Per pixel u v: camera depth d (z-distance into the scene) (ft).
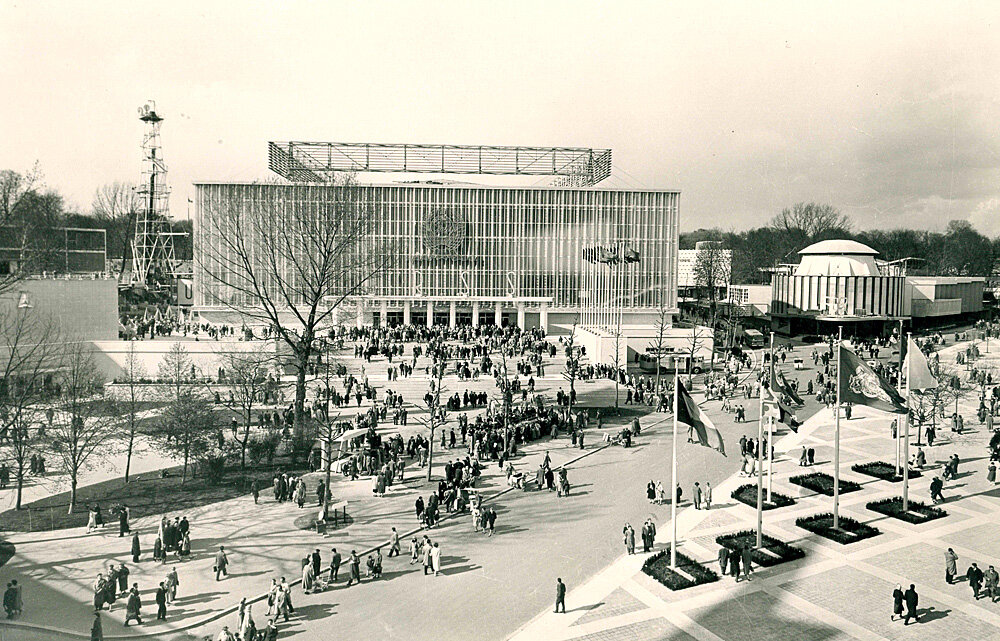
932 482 145.89
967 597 105.91
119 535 127.44
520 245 384.88
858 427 208.44
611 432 201.16
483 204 382.83
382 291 379.14
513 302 378.32
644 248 390.01
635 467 169.78
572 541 126.31
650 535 121.29
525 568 115.34
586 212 386.73
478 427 184.03
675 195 388.57
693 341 290.76
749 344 353.92
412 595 105.81
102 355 249.96
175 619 97.81
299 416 184.44
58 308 249.34
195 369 240.73
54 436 159.94
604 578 111.75
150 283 395.96
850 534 127.54
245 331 265.75
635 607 102.53
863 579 111.75
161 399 201.57
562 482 149.89
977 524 134.00
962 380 266.16
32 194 221.25
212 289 357.82
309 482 157.99
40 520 134.31
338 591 107.04
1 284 198.39
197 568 114.01
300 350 196.85
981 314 472.03
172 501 145.59
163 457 174.81
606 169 400.06
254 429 196.65
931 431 189.37
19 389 185.37
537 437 193.57
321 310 338.34
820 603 104.01
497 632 95.45
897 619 99.14
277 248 268.62
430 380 249.55
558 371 277.23
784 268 485.97
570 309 383.86
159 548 116.47
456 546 124.36
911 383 141.59
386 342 297.94
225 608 100.99
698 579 109.91
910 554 121.08
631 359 290.15
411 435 189.98
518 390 230.68
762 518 136.67
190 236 543.39
